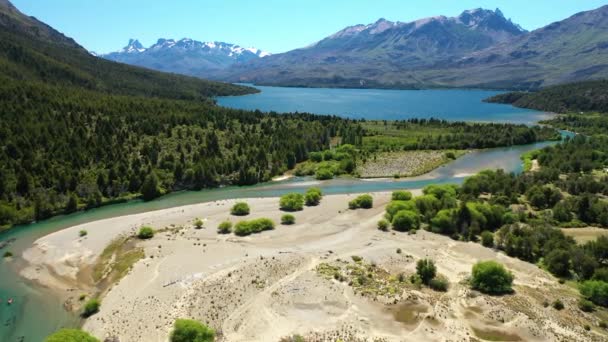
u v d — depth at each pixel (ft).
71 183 420.36
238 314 219.20
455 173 547.49
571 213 367.04
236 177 506.89
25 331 213.87
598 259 275.18
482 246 306.76
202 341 189.06
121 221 363.15
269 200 427.33
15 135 447.01
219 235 327.88
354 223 355.77
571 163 526.16
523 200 411.95
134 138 526.57
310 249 301.02
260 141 600.80
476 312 223.30
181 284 248.73
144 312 221.66
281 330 207.10
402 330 208.03
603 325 213.87
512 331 207.51
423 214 367.86
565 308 228.22
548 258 274.77
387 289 242.58
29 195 394.32
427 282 252.62
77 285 258.37
